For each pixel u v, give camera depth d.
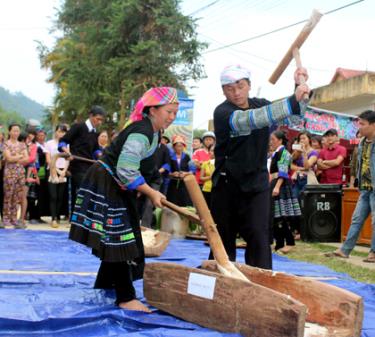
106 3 23.81
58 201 9.40
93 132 8.15
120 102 22.12
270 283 3.40
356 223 7.11
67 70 25.56
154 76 21.86
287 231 7.63
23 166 8.87
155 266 3.49
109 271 3.58
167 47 22.14
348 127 12.89
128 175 3.23
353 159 9.02
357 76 16.03
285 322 2.76
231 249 3.94
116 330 3.17
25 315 3.22
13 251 6.01
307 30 3.46
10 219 8.86
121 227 3.36
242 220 3.82
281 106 3.35
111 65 22.41
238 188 3.77
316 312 3.17
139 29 22.30
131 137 3.30
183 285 3.31
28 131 9.80
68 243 6.88
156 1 21.84
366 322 3.60
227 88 3.66
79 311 3.35
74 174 8.01
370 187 6.91
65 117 27.86
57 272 4.80
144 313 3.40
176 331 3.04
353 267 6.38
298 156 9.34
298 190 9.07
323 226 8.94
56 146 9.82
